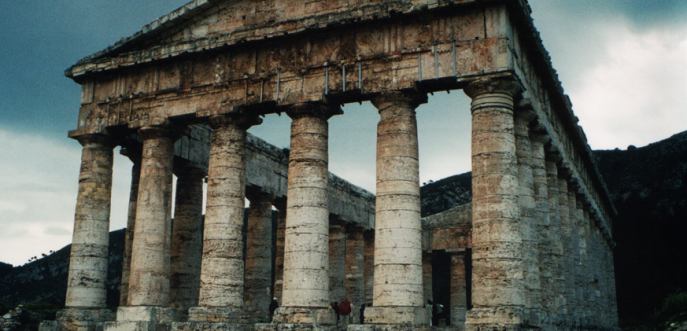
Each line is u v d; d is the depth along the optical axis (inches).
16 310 1368.1
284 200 1764.3
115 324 1139.3
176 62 1258.0
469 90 1031.0
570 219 1654.8
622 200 3661.4
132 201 1448.1
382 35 1092.5
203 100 1210.0
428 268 2345.0
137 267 1189.1
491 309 930.7
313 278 1059.3
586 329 1503.4
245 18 1214.3
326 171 1132.5
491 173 983.0
